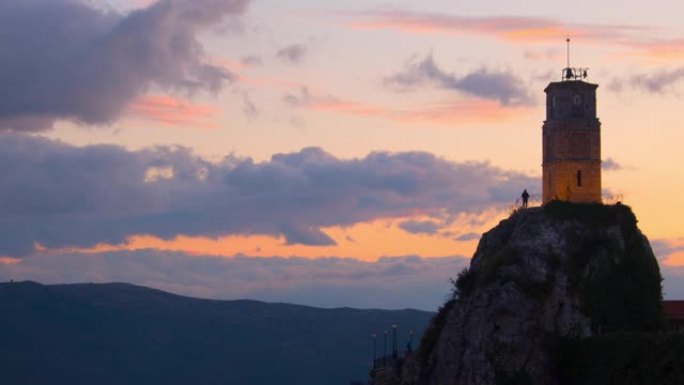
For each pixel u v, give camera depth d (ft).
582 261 603.67
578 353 572.92
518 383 580.71
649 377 500.33
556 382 579.89
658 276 618.44
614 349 538.88
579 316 589.32
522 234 624.59
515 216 652.48
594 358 554.46
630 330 590.96
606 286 598.34
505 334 590.96
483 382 587.68
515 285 599.57
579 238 611.47
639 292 604.08
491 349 591.37
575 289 595.88
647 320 599.16
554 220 620.90
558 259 604.49
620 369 525.34
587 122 651.25
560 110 654.53
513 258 612.29
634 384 510.99
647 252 620.49
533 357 584.40
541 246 611.88
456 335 611.88
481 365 591.37
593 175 649.61
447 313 653.30
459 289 642.22
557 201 631.56
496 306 597.93
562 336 586.04
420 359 646.74
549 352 583.17
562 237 612.70
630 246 613.93
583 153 650.02
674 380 480.23
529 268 606.14
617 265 604.49
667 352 495.41
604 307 594.24
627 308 598.75
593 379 549.13
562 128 650.43
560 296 594.65
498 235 650.02
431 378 625.82
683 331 524.11
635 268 609.01
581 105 654.12
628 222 620.49
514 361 585.63
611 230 613.93
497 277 606.96
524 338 588.91
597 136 652.89
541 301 594.65
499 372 585.22
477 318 603.26
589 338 569.23
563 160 648.38
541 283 599.16
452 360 609.42
